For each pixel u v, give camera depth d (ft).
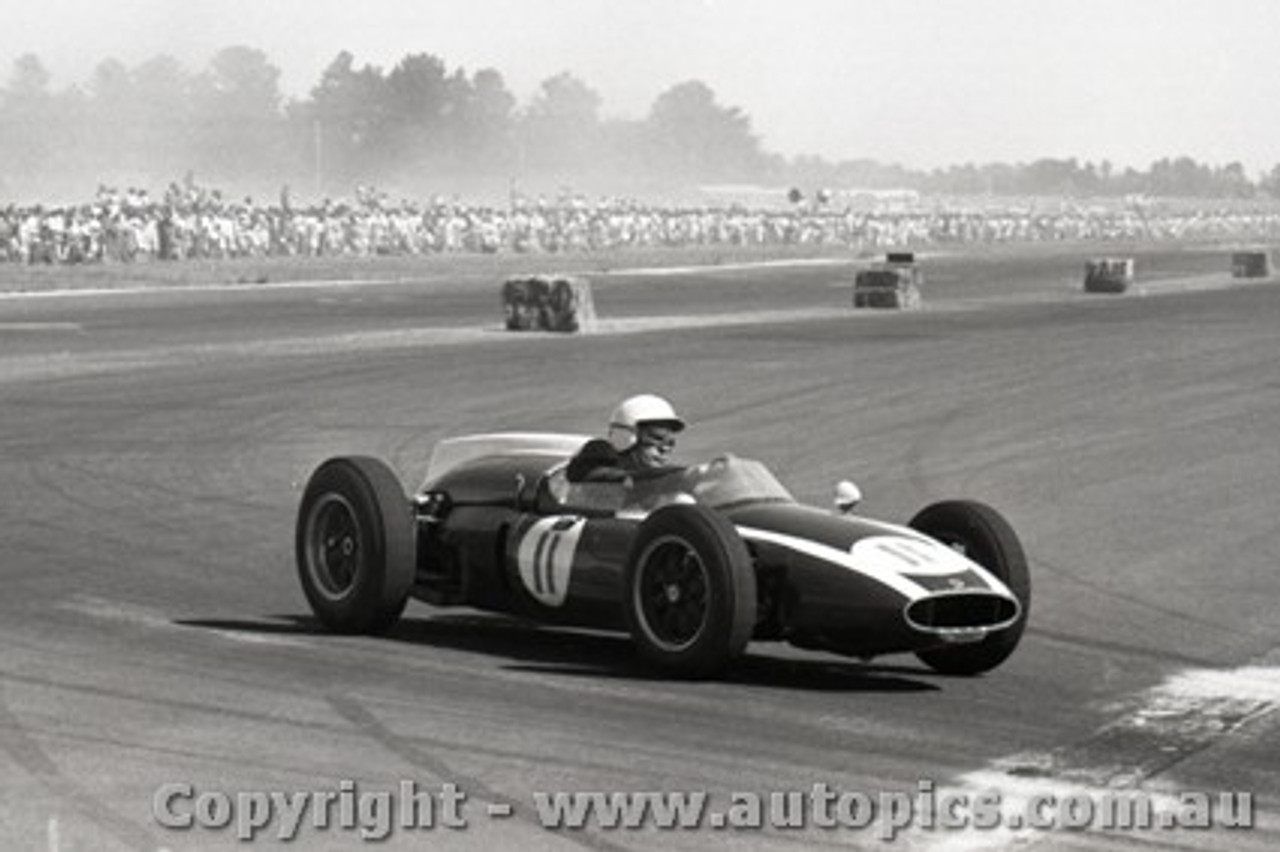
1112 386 276.41
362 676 98.89
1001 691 100.37
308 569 111.96
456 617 118.32
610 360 302.04
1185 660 111.55
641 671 101.35
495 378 272.72
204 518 159.53
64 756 81.66
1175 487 184.85
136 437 209.77
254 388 258.16
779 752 84.64
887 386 270.05
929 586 96.89
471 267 649.20
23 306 419.95
